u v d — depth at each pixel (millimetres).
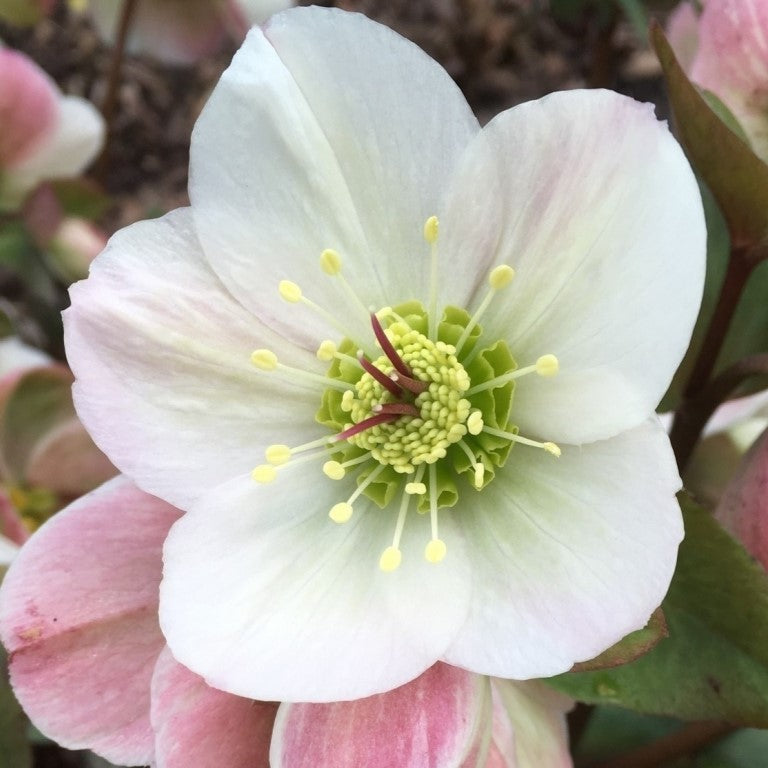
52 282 250
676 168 94
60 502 199
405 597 105
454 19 347
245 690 96
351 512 108
